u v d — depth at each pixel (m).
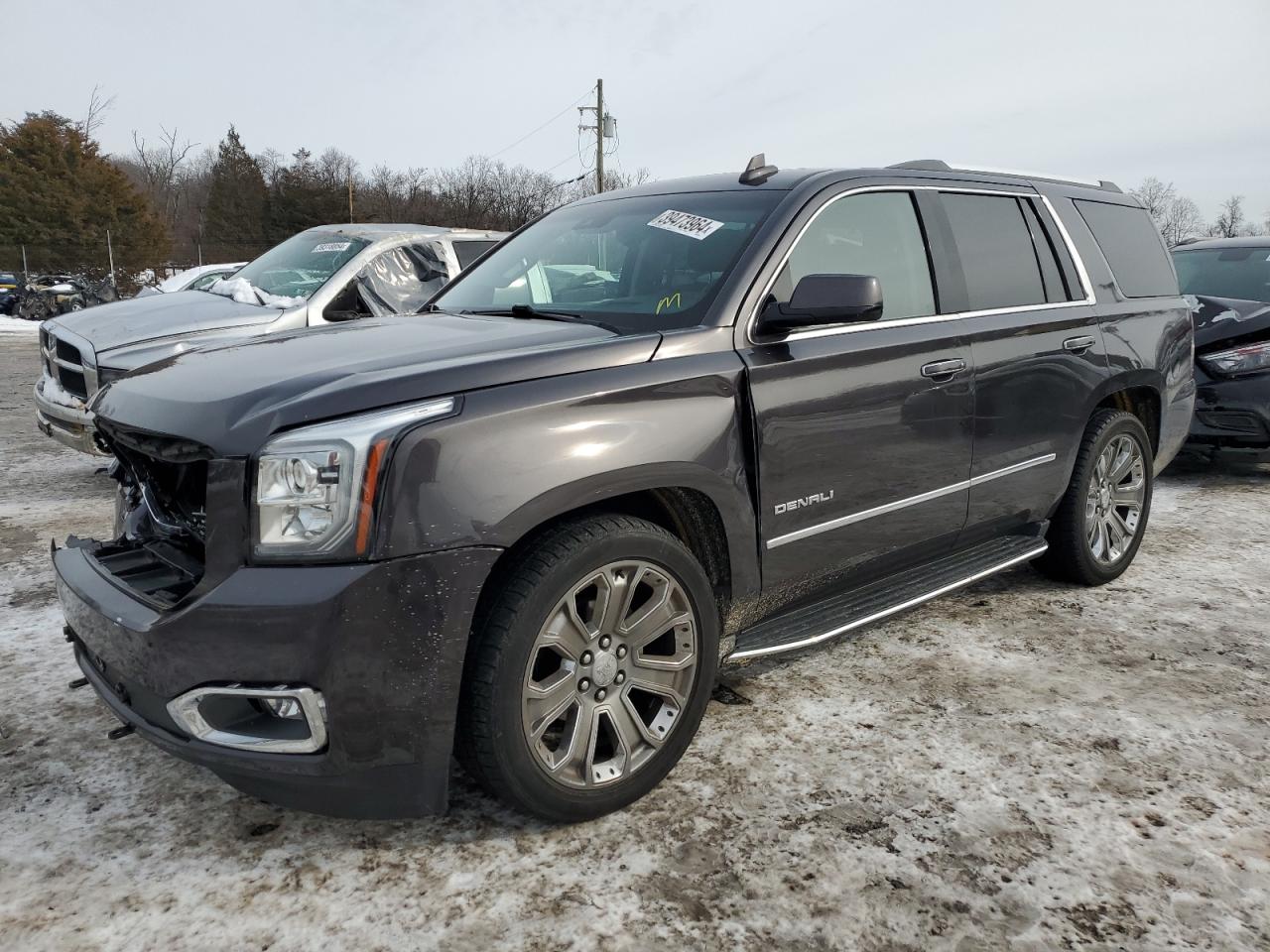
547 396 2.35
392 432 2.12
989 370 3.54
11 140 41.41
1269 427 6.30
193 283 11.41
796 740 2.95
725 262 2.98
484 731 2.26
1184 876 2.29
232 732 2.15
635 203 3.65
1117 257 4.45
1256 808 2.58
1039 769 2.78
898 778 2.73
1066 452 4.00
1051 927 2.12
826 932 2.10
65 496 6.18
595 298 3.18
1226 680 3.41
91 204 42.38
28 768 2.80
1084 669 3.50
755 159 3.49
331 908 2.18
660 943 2.07
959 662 3.55
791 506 2.91
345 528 2.08
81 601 2.38
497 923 2.13
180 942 2.07
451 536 2.14
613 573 2.46
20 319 27.19
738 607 2.88
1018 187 4.06
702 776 2.74
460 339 2.72
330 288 6.46
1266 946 2.06
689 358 2.68
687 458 2.57
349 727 2.10
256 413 2.19
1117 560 4.45
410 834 2.47
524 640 2.27
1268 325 6.31
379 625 2.09
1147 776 2.74
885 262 3.33
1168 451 4.77
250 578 2.10
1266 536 5.33
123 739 2.97
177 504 2.49
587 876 2.29
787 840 2.43
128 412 2.49
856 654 3.63
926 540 3.46
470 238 7.23
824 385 2.95
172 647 2.12
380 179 65.31
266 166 64.75
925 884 2.26
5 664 3.52
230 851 2.40
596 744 2.56
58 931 2.10
